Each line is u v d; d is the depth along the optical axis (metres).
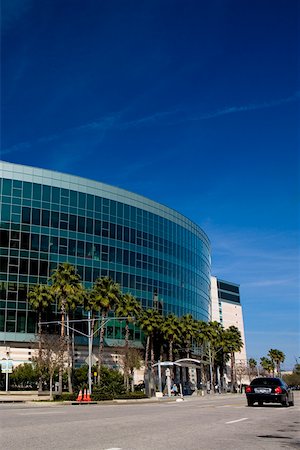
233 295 173.75
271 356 147.25
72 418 19.20
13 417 20.53
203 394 85.38
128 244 88.62
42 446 10.01
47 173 79.88
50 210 78.81
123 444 10.45
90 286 80.75
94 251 82.69
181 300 100.31
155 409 27.95
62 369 66.81
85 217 82.62
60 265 68.75
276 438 12.02
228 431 13.63
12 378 69.62
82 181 83.56
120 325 83.38
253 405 29.69
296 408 26.81
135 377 85.50
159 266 94.94
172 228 101.06
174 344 90.69
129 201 90.69
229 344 109.38
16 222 75.38
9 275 73.25
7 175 76.38
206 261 120.19
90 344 53.34
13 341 71.62
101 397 47.47
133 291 87.69
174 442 10.91
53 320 74.50
